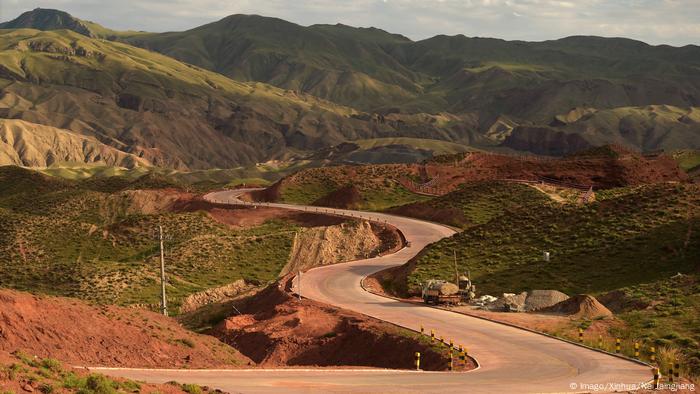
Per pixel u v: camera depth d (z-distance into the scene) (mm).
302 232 109500
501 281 68062
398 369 37750
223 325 58000
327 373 35031
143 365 37594
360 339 47812
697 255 64125
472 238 81125
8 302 36219
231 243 107500
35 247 111188
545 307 54969
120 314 43656
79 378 25344
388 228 109000
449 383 31875
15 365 24828
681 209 75312
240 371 35250
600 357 38656
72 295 87625
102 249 113125
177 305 86812
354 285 69875
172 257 102438
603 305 56125
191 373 34062
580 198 114125
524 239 78000
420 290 66875
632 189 107312
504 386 31234
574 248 72562
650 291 55250
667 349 41594
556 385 31578
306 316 55031
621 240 71438
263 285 93250
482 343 42812
